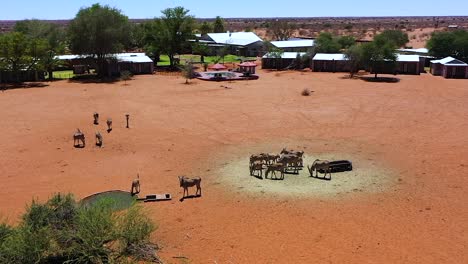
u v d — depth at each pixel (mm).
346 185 29047
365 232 22594
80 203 22938
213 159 34812
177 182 29906
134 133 42562
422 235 22266
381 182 29594
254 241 21828
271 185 29125
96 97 61406
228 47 124250
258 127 44812
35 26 97125
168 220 24188
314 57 91938
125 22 87125
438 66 84562
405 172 31562
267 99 59594
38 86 71438
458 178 30297
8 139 40281
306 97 61000
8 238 17469
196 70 91750
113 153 36531
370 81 76500
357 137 41031
